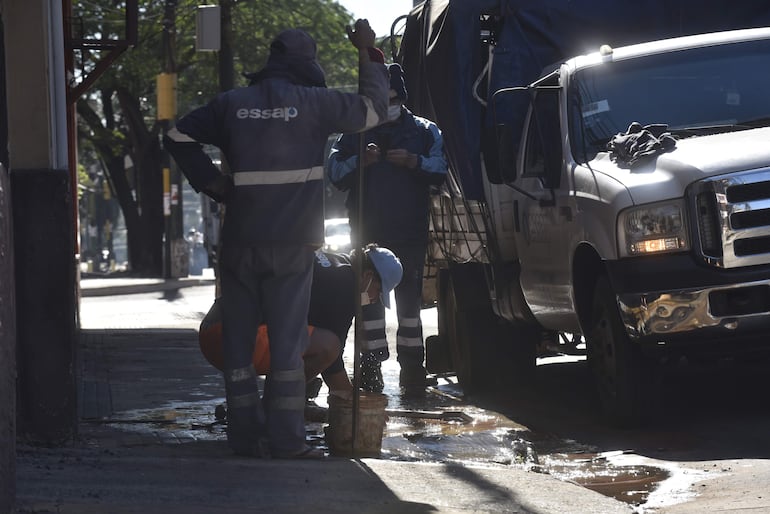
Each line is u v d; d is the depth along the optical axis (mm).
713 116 19797
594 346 19094
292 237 14648
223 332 15188
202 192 15070
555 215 20188
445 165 23000
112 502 11797
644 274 17594
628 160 18719
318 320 17422
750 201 17250
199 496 12320
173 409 21172
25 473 13164
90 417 20203
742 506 12969
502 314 23281
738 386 21906
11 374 10500
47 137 16281
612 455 16531
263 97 14711
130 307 58844
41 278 16047
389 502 12461
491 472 14312
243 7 92812
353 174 23047
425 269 27672
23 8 16203
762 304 17281
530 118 22359
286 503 12219
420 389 23797
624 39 23812
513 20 23312
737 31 21391
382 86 14930
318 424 19203
